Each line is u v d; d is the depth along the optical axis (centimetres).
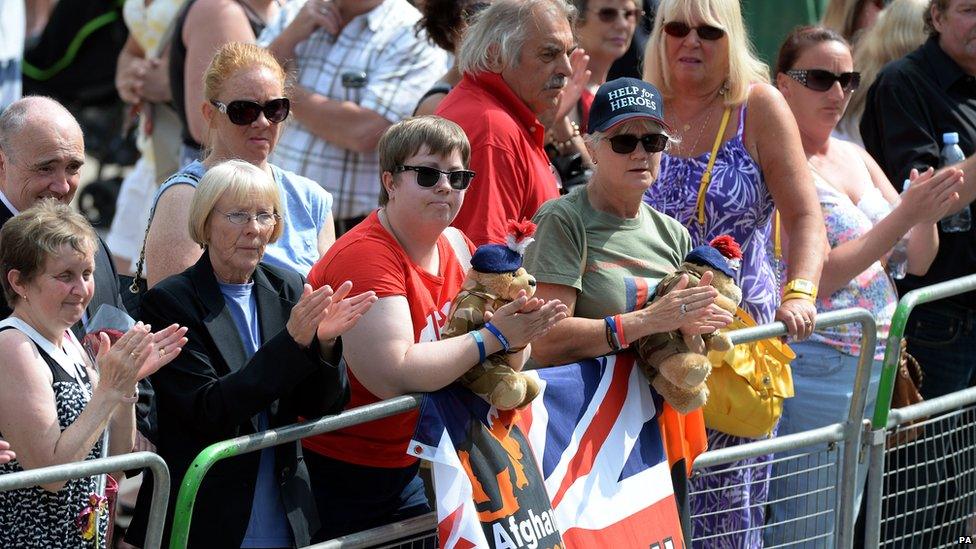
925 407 1830
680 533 1512
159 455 1284
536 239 1466
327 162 2172
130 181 2703
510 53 1667
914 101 2130
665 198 1716
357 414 1280
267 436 1230
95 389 1194
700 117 1722
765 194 1730
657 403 1511
